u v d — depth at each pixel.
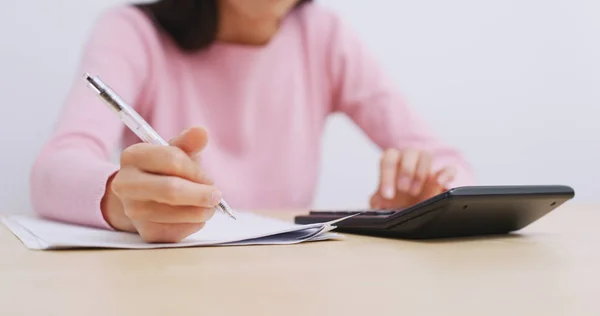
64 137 0.77
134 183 0.42
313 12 1.25
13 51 1.28
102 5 1.34
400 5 1.59
